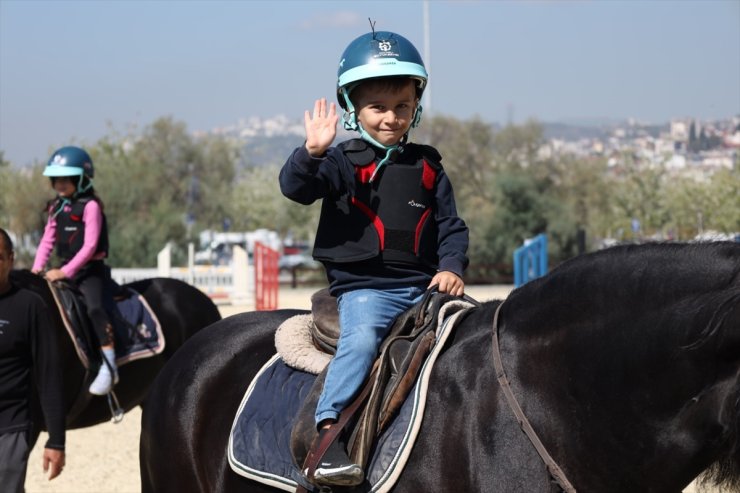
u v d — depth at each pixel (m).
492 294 23.50
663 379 2.51
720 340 2.35
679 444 2.50
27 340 4.42
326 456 2.96
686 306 2.49
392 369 3.09
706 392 2.42
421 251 3.30
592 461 2.68
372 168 3.26
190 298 7.50
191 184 58.19
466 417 2.86
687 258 2.57
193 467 3.71
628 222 39.56
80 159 6.95
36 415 5.64
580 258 2.86
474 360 2.95
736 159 37.69
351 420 3.09
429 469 2.87
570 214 33.91
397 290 3.26
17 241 36.97
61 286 6.57
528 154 49.78
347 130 3.37
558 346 2.77
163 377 4.02
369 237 3.23
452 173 49.44
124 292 7.11
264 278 18.86
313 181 3.14
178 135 59.97
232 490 3.47
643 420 2.56
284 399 3.37
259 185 59.78
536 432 2.75
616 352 2.62
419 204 3.29
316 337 3.42
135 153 45.19
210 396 3.74
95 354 6.65
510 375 2.85
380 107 3.22
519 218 32.91
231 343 3.85
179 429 3.78
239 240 47.78
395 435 2.94
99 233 6.89
